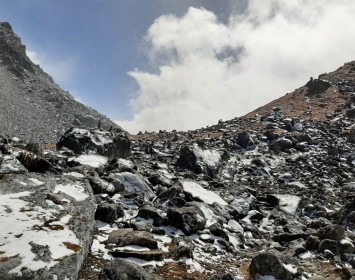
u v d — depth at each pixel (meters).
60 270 7.34
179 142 48.03
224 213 16.95
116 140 27.59
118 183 16.98
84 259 9.36
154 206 15.55
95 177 16.14
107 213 12.95
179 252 11.28
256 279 10.80
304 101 69.31
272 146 40.75
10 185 10.89
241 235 15.08
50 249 7.79
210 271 10.95
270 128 51.56
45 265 7.21
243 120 62.78
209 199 17.89
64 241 8.38
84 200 11.95
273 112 63.97
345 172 32.62
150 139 57.34
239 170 32.72
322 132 47.44
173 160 33.78
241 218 18.58
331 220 19.16
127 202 15.64
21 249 7.46
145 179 19.81
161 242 12.16
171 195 16.91
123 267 8.73
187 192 17.80
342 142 43.28
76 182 13.66
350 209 18.39
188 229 13.37
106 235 11.83
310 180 29.36
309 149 40.44
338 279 11.35
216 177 29.23
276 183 28.53
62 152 22.92
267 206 21.39
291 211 20.23
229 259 12.45
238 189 23.23
